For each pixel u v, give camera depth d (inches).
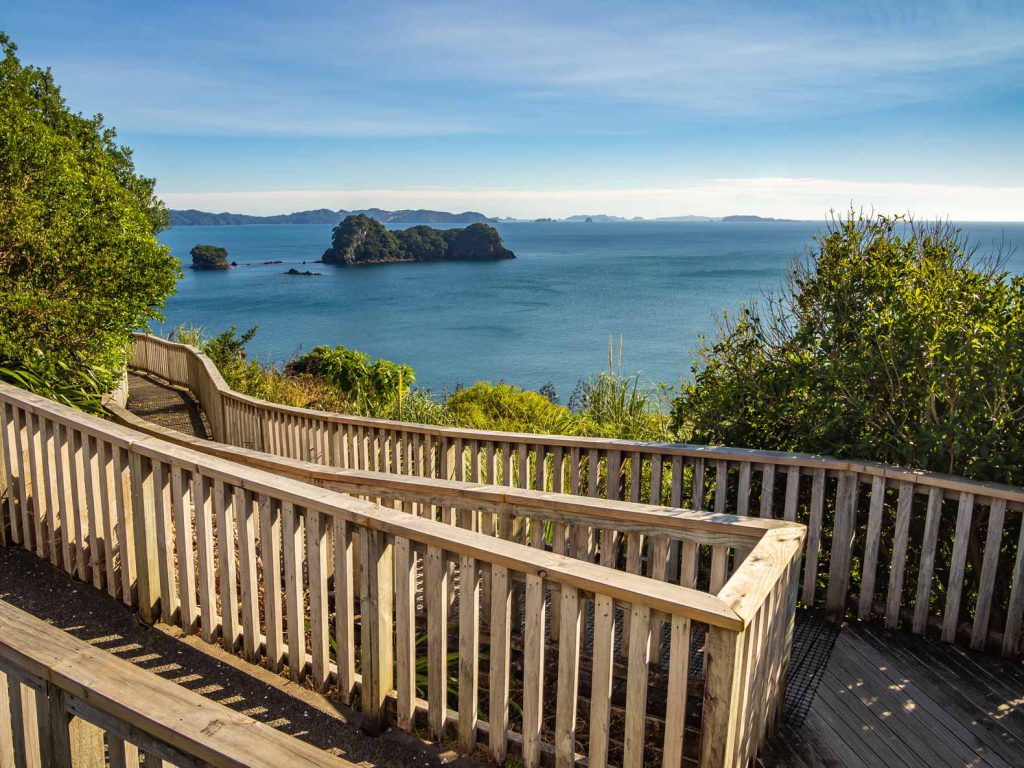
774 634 108.0
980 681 138.8
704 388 215.0
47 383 285.3
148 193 637.3
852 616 167.5
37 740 73.0
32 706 72.1
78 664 66.7
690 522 120.6
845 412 180.2
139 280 319.6
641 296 3735.2
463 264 7573.8
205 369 492.4
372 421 247.3
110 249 315.6
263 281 5305.1
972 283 177.0
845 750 116.9
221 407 409.7
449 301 3686.0
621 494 245.3
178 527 135.6
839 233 194.7
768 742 118.3
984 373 161.6
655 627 135.3
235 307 3472.0
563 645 98.5
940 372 168.1
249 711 120.3
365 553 113.0
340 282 5196.9
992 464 154.6
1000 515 143.3
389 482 150.9
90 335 309.9
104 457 144.6
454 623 156.9
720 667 86.1
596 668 95.4
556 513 133.7
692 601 87.7
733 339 211.3
